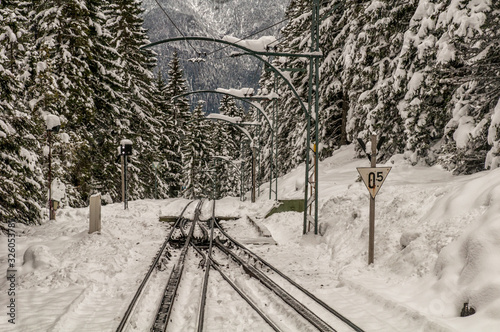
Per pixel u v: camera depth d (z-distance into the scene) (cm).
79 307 795
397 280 888
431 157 1938
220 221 2316
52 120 1839
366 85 2361
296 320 730
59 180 2262
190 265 1200
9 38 1834
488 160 1319
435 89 1755
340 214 1529
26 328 659
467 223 864
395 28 2189
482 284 680
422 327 654
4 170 1568
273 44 1496
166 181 5806
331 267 1144
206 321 732
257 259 1230
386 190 1464
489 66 1447
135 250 1374
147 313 785
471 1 1475
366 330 671
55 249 1305
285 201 2275
